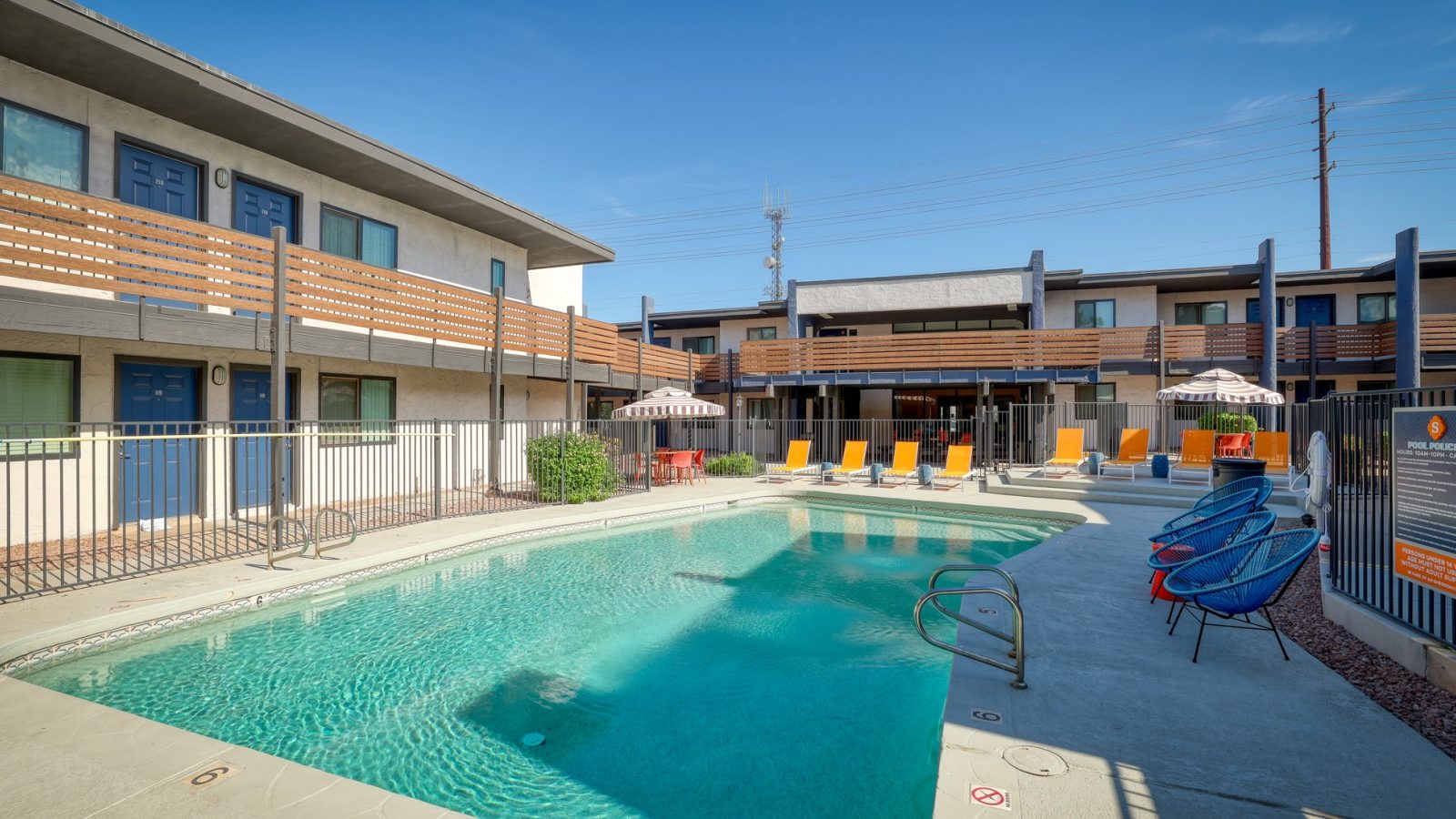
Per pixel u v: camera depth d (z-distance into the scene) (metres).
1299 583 6.32
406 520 10.30
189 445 9.55
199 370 9.77
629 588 7.54
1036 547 8.30
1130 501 12.33
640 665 5.27
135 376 9.02
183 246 8.17
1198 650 4.42
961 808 2.72
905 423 23.08
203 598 6.11
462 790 3.55
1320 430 6.84
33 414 8.03
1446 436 3.94
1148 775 2.97
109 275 7.63
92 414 8.52
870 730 4.18
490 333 12.97
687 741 4.05
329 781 3.15
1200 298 20.17
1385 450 4.61
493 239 15.14
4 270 6.52
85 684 4.87
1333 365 17.69
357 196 11.79
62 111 8.01
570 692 4.78
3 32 7.02
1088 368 17.97
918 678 4.99
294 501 10.77
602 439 14.04
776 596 7.21
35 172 7.78
